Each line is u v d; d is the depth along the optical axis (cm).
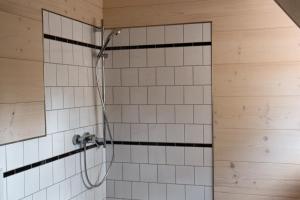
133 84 281
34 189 202
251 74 252
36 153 204
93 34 272
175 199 273
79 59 253
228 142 259
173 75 271
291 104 245
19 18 190
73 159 244
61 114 230
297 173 245
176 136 272
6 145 180
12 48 184
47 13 215
